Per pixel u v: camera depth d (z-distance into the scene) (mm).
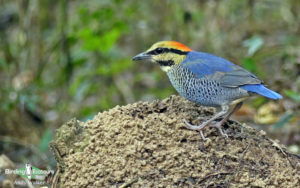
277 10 17953
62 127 7703
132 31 16594
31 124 14211
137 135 7258
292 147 11742
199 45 16422
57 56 16031
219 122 7840
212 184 6785
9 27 18672
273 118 12750
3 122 14000
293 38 15797
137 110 7965
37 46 16297
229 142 7512
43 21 17281
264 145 7633
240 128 8023
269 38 16578
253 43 13227
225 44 16453
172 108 8211
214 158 7078
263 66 15641
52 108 14992
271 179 6953
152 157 7023
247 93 8398
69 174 7148
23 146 13516
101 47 14367
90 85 14836
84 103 15023
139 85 16031
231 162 7094
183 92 8789
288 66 14156
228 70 8453
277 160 7383
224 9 17156
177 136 7332
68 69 15516
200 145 7297
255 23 17266
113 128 7398
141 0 16781
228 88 8359
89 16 14586
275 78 13320
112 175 6906
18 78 15297
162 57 8930
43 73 16625
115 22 14680
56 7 17391
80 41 17266
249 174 7012
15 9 19281
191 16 16375
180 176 6816
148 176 6820
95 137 7340
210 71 8453
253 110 13211
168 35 16531
